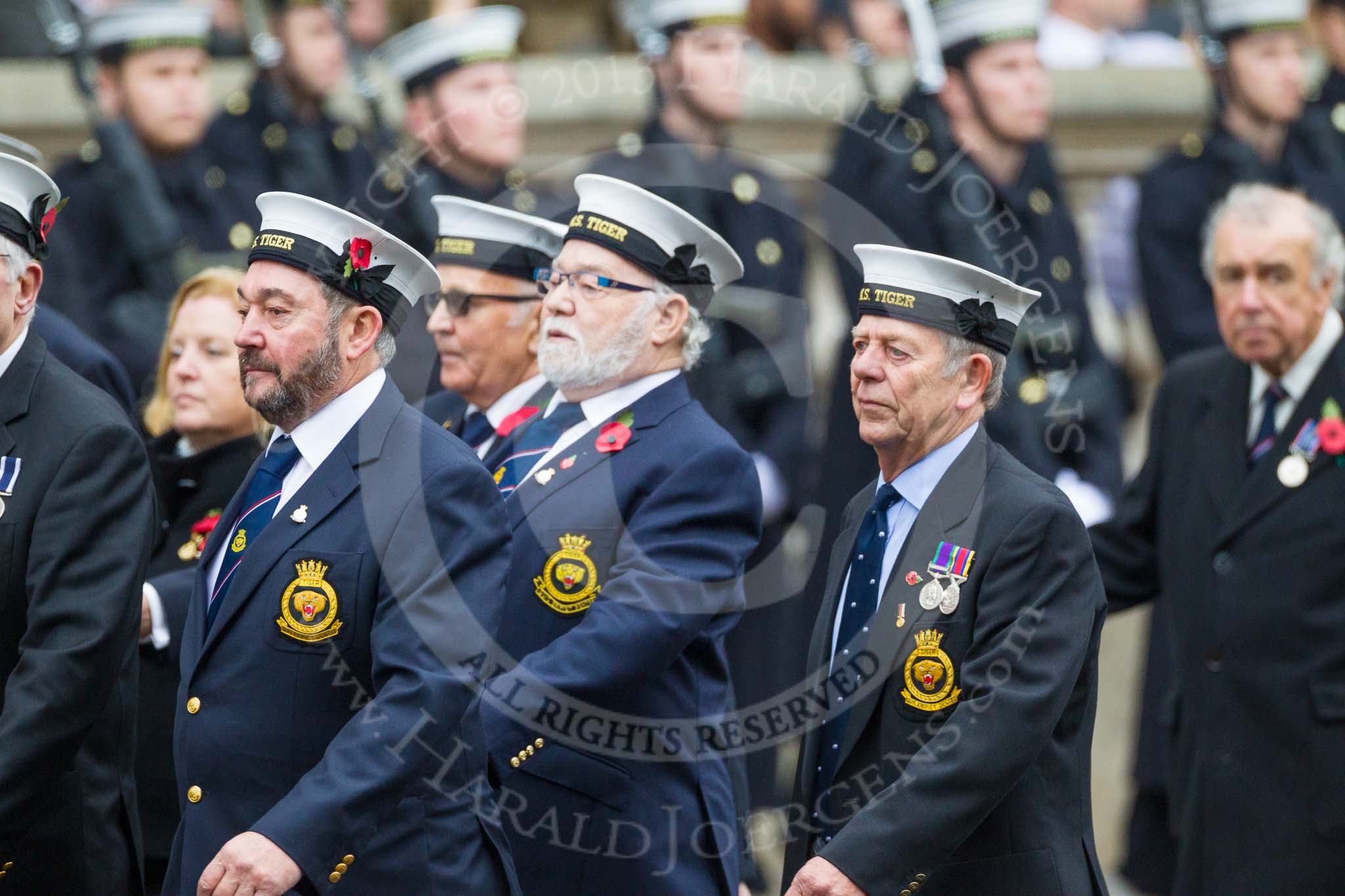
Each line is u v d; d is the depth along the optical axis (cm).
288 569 1513
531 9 3556
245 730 1507
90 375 1973
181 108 2559
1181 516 1988
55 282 2367
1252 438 1962
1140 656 2731
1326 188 2762
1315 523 1880
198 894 1452
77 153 2664
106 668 1548
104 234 2473
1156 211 2748
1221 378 2000
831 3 3069
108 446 1590
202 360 1914
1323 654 1862
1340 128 2820
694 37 2447
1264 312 1903
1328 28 2897
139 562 1589
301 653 1504
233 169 2611
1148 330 3052
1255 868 1877
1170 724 2023
